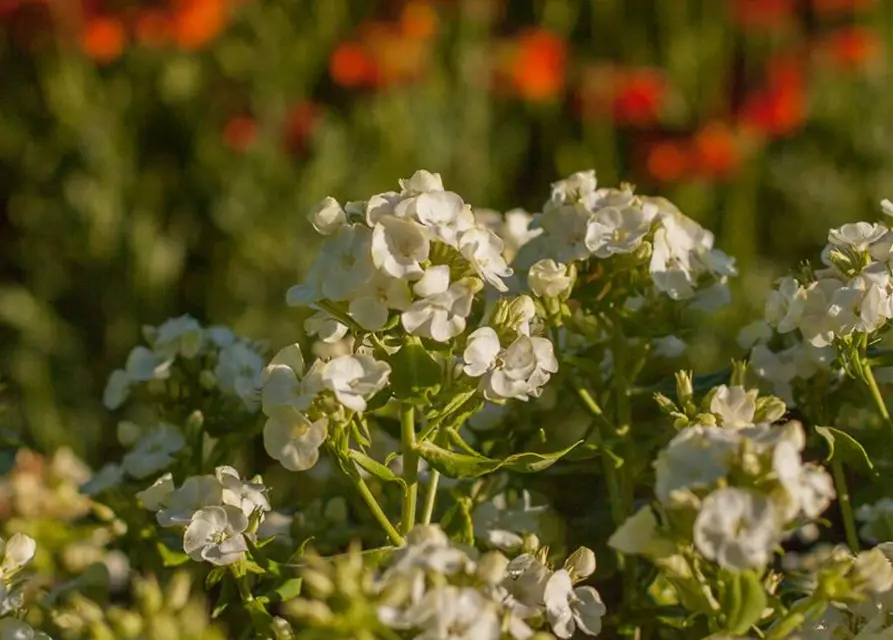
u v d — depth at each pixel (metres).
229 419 1.77
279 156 3.16
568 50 3.64
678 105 3.50
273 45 3.39
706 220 3.19
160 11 3.14
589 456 1.69
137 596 1.51
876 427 1.72
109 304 3.01
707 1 3.52
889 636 1.54
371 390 1.57
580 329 1.73
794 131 3.35
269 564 1.61
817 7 3.52
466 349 1.59
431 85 3.33
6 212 3.24
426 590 1.47
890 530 1.72
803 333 1.66
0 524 1.88
